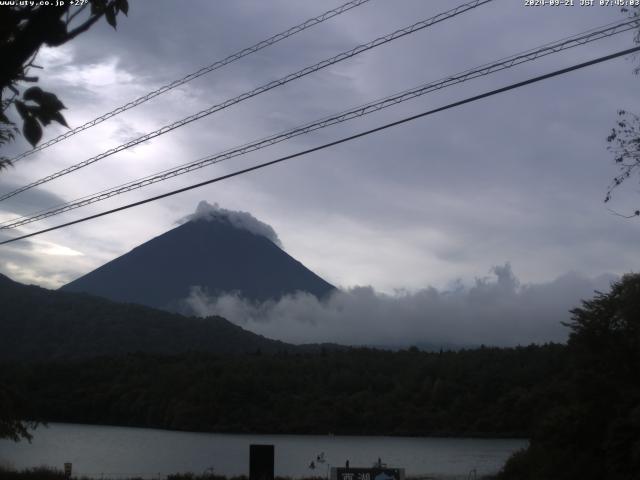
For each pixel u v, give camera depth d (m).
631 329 41.25
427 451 109.06
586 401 42.44
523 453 51.72
